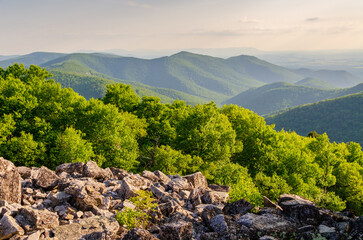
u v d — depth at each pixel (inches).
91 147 1363.2
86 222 434.9
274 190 1406.3
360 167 2549.2
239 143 1996.8
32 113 1566.2
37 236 378.3
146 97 2186.3
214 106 2251.5
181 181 760.3
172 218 504.1
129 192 584.1
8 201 475.2
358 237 410.3
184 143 1766.7
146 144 1835.6
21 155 1261.1
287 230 439.8
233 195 642.2
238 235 424.5
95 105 1643.7
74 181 568.1
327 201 1615.4
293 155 1948.8
